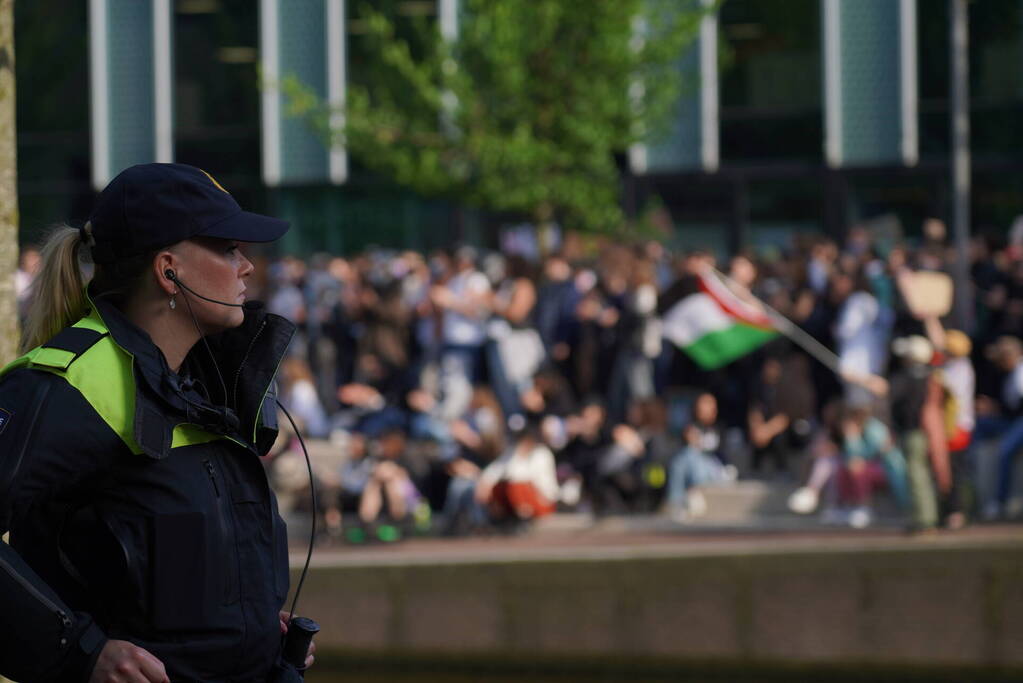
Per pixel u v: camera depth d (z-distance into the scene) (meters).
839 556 24.67
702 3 53.59
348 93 48.12
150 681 5.35
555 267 31.30
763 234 54.97
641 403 28.88
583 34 43.91
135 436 5.47
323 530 28.02
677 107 55.25
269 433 6.07
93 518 5.55
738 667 25.03
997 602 24.08
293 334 6.12
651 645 25.27
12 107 7.11
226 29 59.41
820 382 29.77
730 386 30.02
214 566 5.63
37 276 5.92
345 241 59.00
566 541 26.95
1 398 5.47
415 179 46.97
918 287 27.81
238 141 59.53
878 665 24.55
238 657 5.70
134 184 5.71
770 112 54.72
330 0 58.28
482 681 25.67
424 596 25.81
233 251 5.90
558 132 44.59
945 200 53.09
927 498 25.39
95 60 60.19
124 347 5.55
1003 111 52.19
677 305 29.50
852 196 54.12
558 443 28.94
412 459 28.56
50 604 5.27
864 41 53.75
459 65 45.72
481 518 27.75
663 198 55.75
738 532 27.30
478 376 30.80
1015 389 28.36
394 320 32.62
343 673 26.03
